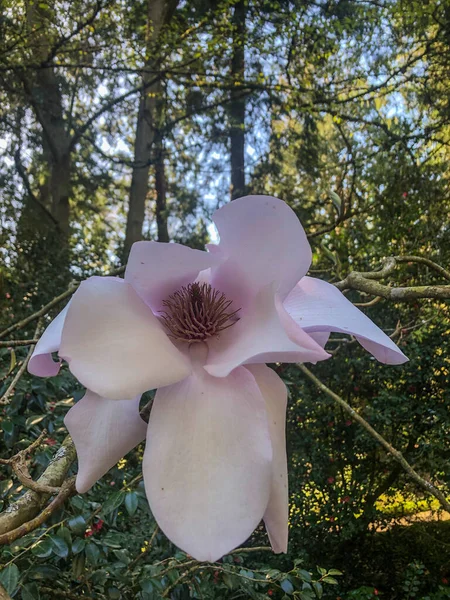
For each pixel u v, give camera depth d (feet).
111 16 16.20
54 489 2.07
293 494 12.93
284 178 22.88
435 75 16.80
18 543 4.65
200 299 2.10
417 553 14.12
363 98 17.83
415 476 3.87
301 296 2.23
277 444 1.76
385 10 16.21
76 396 6.60
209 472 1.55
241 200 1.88
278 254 1.94
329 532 13.06
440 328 13.03
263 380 1.90
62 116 22.93
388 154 15.08
